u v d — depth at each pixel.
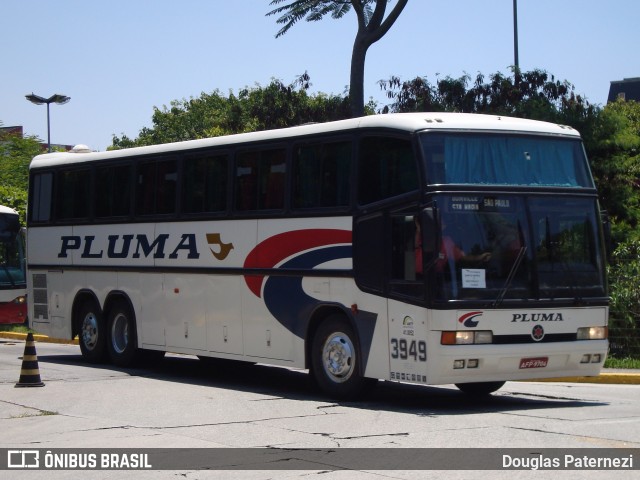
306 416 12.36
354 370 13.75
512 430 11.11
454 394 15.15
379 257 13.28
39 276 20.70
